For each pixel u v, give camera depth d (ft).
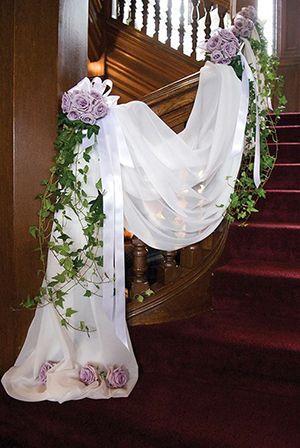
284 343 6.01
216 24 14.35
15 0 6.10
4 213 6.41
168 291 7.00
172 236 6.59
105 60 15.89
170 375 6.49
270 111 9.26
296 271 7.30
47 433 5.76
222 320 6.94
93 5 14.64
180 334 6.42
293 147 11.01
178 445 5.08
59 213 6.23
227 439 4.98
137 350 6.57
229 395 5.95
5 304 6.57
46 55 6.13
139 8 15.55
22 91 6.18
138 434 5.27
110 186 6.07
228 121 6.64
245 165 7.68
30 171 6.30
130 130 6.21
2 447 5.96
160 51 15.25
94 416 5.52
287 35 17.83
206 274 7.36
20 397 5.98
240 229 8.35
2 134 6.29
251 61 7.24
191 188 6.48
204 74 6.70
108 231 6.09
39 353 6.23
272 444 4.88
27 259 6.46
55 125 6.20
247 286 7.14
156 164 6.29
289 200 8.99
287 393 5.90
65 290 6.19
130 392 6.00
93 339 6.30
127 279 7.61
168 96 6.82
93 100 5.98
